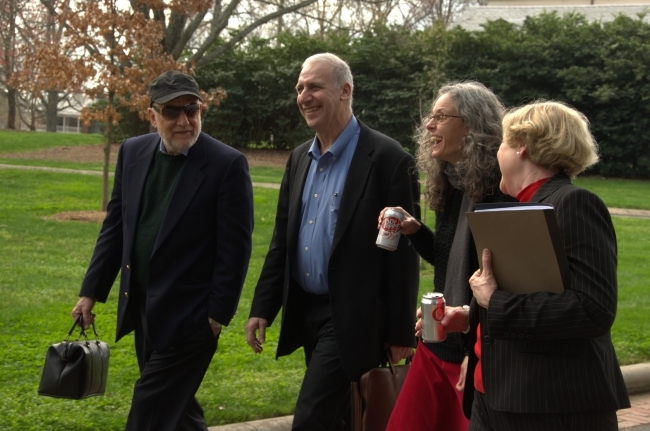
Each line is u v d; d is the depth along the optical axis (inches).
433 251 148.8
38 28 1325.0
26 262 397.7
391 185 159.0
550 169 109.0
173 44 972.6
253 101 1238.9
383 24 1285.7
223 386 221.9
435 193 144.2
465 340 137.6
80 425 188.5
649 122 1142.3
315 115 161.5
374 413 153.4
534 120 108.7
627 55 1146.7
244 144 1267.2
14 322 284.0
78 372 157.8
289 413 206.8
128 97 978.1
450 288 132.5
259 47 1279.5
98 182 770.8
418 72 1175.6
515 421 104.8
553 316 98.7
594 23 1194.6
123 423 192.1
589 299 98.0
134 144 169.9
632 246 529.3
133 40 546.3
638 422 220.2
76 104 2536.9
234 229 161.3
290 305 167.5
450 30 1247.5
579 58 1179.3
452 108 137.1
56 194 670.5
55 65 540.1
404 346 159.0
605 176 1185.4
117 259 171.6
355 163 160.7
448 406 142.3
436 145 140.0
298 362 250.7
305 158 169.2
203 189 161.3
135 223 163.2
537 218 99.3
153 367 159.5
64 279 364.5
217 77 1202.0
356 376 155.3
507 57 1197.1
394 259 157.9
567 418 101.8
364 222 157.8
